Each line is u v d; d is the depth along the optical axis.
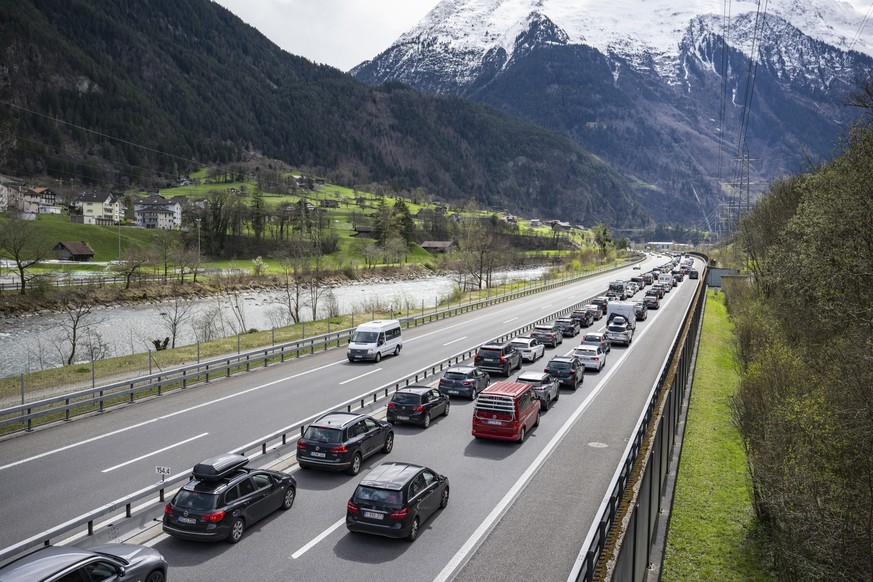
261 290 106.62
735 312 56.78
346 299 97.69
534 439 25.20
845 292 26.94
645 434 20.59
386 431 23.25
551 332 46.59
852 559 15.34
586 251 160.38
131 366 36.34
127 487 19.11
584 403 31.08
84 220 184.12
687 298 83.81
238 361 36.72
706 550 18.11
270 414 27.50
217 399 30.20
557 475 21.06
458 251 163.38
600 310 65.50
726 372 41.00
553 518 17.62
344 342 48.03
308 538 16.28
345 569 14.66
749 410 23.67
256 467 20.66
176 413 27.62
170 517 15.62
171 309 83.25
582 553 12.55
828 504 16.47
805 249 30.75
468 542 16.16
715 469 23.91
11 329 65.19
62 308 78.12
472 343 47.59
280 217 171.50
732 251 113.06
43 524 16.53
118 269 103.31
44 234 117.25
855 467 17.73
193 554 15.27
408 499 16.19
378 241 173.00
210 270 120.44
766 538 18.61
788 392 22.11
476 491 19.62
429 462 22.31
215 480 16.16
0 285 77.88
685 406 31.30
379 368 38.12
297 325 55.16
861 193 25.84
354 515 16.02
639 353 45.44
